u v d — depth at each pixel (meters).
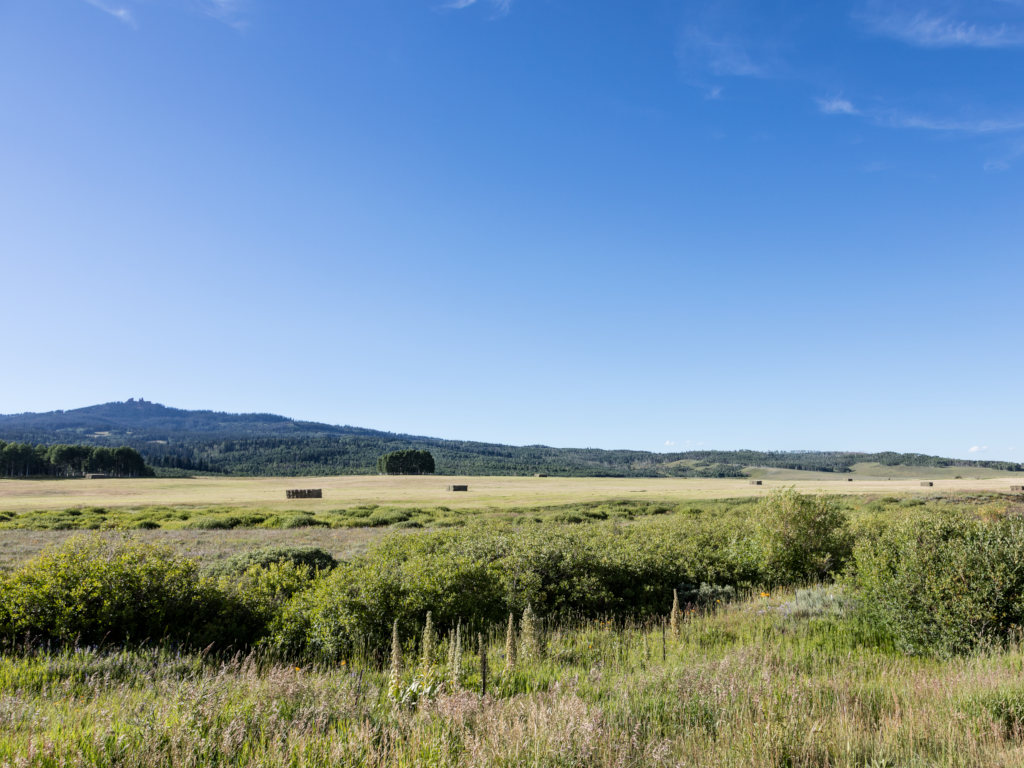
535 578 11.82
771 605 11.18
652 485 117.19
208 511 53.94
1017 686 5.21
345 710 5.26
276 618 9.66
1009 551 7.47
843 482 127.38
